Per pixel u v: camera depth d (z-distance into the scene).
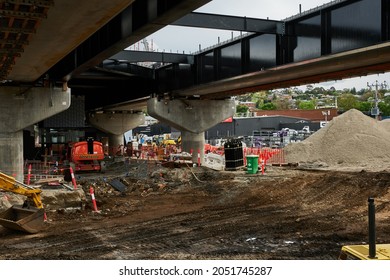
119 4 14.24
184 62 35.28
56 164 34.94
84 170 33.97
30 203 17.50
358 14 21.91
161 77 40.12
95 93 59.69
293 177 24.94
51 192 20.55
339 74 27.58
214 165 38.88
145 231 15.98
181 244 13.99
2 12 13.59
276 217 17.61
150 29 18.59
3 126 29.75
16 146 30.12
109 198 23.72
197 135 43.56
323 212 17.94
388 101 150.88
